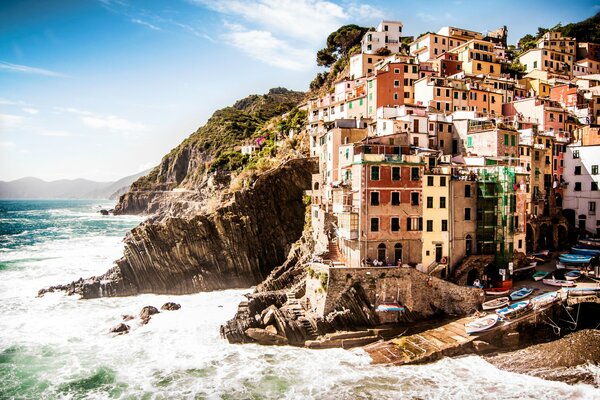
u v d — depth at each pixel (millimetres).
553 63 125312
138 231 79938
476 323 50844
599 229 76312
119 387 44344
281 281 71875
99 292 74812
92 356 51156
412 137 72562
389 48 130625
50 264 102125
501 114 97625
